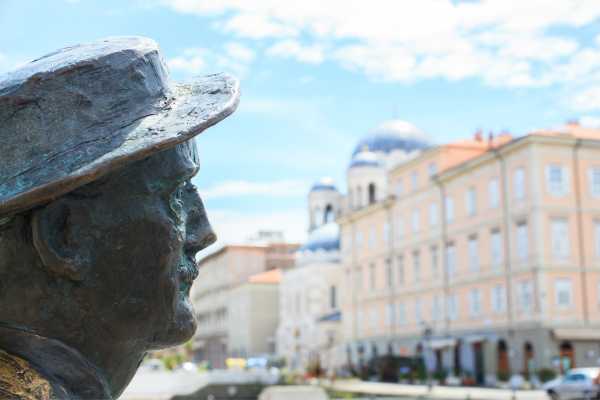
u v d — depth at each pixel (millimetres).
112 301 1680
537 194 39125
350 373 54125
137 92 1649
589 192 40000
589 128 43344
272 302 89812
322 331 69750
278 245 101750
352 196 70000
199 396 26516
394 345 54406
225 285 100125
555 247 39094
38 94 1551
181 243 1765
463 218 45906
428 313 49812
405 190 53656
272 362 71125
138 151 1540
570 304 38812
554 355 38031
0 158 1525
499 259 42188
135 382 26125
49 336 1665
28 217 1635
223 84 1737
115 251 1661
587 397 27875
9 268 1643
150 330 1762
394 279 55125
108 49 1645
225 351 97938
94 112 1594
